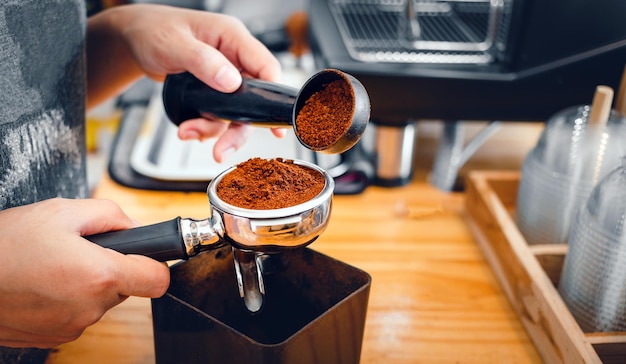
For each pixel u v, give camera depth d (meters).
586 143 0.59
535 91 0.71
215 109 0.53
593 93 0.70
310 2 0.99
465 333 0.56
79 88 0.56
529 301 0.56
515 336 0.56
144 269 0.42
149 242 0.42
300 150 0.85
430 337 0.55
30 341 0.43
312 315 0.50
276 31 1.28
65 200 0.43
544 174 0.62
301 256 0.48
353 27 0.87
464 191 0.78
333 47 0.78
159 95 1.03
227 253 0.49
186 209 0.73
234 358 0.43
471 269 0.64
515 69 0.71
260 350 0.41
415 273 0.63
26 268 0.39
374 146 0.78
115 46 0.63
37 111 0.49
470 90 0.71
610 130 0.59
